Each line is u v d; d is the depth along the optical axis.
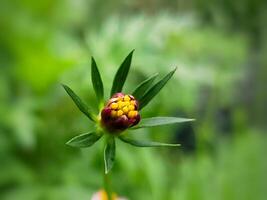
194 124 0.48
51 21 0.60
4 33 0.54
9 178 0.47
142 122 0.20
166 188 0.46
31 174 0.47
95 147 0.44
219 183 0.47
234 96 0.54
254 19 0.57
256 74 0.55
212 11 0.57
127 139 0.20
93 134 0.20
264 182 0.47
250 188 0.47
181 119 0.20
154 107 0.45
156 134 0.48
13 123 0.47
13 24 0.55
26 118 0.47
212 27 0.56
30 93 0.50
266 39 0.56
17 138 0.47
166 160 0.48
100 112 0.20
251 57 0.56
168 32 0.49
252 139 0.49
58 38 0.56
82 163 0.47
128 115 0.19
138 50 0.46
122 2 0.63
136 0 0.62
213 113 0.52
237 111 0.50
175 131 0.50
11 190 0.46
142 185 0.45
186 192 0.46
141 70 0.46
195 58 0.50
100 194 0.27
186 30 0.49
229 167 0.48
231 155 0.48
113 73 0.44
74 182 0.46
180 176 0.47
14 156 0.48
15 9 0.57
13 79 0.51
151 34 0.47
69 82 0.47
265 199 0.47
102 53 0.46
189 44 0.49
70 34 0.59
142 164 0.45
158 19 0.49
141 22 0.47
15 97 0.50
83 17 0.63
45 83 0.50
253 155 0.48
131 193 0.45
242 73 0.52
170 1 0.60
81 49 0.52
